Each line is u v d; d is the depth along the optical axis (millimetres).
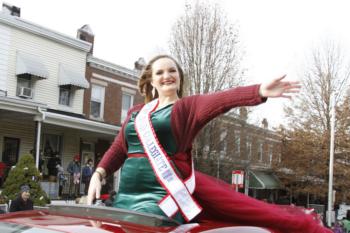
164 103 2826
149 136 2627
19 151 16922
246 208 2732
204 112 2512
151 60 3006
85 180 17188
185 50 19609
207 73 19250
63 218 2189
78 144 19172
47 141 18109
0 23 16297
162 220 2182
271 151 27734
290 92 2293
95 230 1951
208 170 18594
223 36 20000
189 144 2668
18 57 16906
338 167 25750
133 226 2059
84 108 19703
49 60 18172
